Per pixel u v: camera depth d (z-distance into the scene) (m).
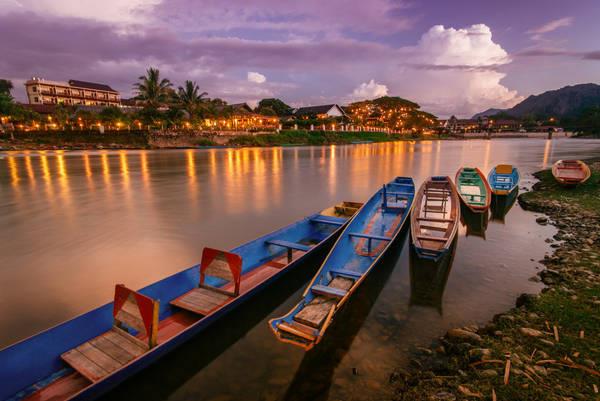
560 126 147.25
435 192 12.77
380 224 10.09
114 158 37.59
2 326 5.75
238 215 13.21
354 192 18.17
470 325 5.38
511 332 4.89
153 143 52.72
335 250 6.93
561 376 3.88
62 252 9.20
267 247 7.78
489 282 6.96
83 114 58.97
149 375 4.42
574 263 7.34
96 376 3.84
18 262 8.51
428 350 4.74
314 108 103.44
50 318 6.00
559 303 5.58
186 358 4.79
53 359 4.10
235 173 26.03
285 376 4.41
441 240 7.65
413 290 6.71
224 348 5.04
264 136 65.50
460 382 3.97
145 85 56.25
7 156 38.03
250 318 5.82
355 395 3.98
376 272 7.34
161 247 9.60
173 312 5.40
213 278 6.29
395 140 104.12
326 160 37.47
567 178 15.90
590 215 11.37
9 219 12.58
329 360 4.62
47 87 82.19
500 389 3.74
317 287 5.47
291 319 4.62
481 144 83.38
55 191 18.30
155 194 17.52
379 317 5.71
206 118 62.12
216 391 4.20
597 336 4.60
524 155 43.62
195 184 20.69
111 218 12.72
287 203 15.44
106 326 4.70
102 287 7.17
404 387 4.02
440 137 136.12
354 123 104.81
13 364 3.81
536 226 10.98
